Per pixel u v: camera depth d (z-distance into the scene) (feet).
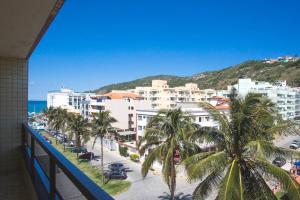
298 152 39.70
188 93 292.61
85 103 271.28
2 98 23.82
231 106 45.37
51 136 224.74
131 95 268.21
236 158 41.60
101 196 4.27
